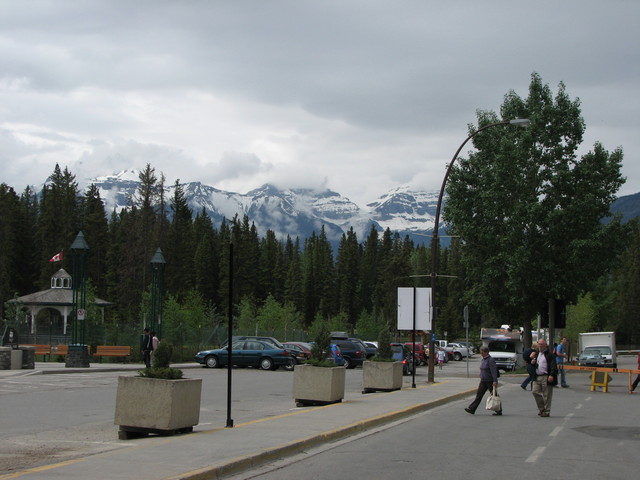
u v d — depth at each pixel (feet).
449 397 75.41
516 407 70.64
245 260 336.49
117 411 43.11
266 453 37.01
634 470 35.22
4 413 57.21
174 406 42.60
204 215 382.01
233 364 132.98
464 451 40.93
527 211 141.59
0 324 184.75
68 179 334.03
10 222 294.25
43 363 137.18
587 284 147.43
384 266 410.93
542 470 34.94
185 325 167.12
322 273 388.98
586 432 50.31
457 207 150.41
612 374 145.38
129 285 291.38
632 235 147.95
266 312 263.08
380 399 70.90
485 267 150.51
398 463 36.81
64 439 43.32
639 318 357.61
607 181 147.02
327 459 38.06
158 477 29.94
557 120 148.05
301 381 65.51
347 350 154.30
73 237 319.88
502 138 146.82
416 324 93.40
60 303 208.85
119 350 142.51
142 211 309.42
